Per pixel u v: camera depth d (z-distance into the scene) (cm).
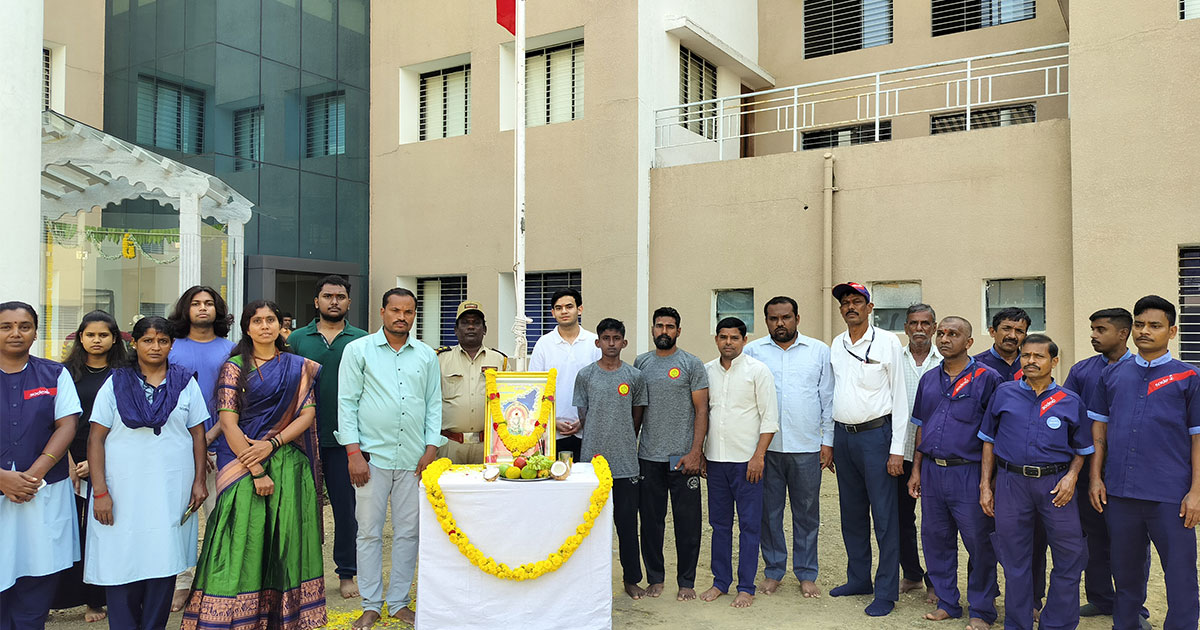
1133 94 796
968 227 904
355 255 1263
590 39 1089
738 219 1030
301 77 1191
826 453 531
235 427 429
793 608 509
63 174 874
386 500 480
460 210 1191
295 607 442
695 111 1145
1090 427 441
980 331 898
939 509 484
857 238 965
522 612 449
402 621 481
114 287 1045
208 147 1088
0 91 576
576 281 1135
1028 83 1096
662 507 530
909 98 1179
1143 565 438
